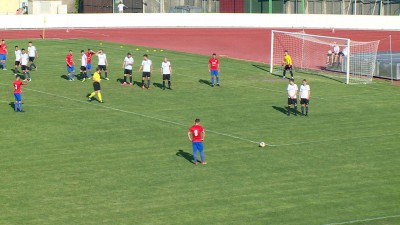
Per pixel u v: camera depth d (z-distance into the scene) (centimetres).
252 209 5572
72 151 6912
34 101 8706
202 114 8319
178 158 6744
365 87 9988
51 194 5828
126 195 5825
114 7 17450
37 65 10669
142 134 7481
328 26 16712
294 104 8362
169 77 9475
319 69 11225
